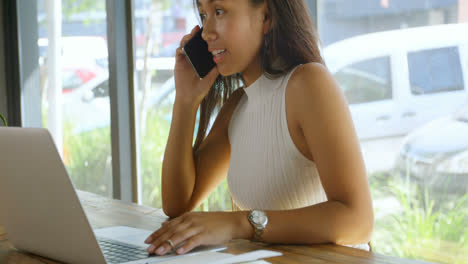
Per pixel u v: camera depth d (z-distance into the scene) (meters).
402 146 2.45
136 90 3.22
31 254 1.04
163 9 3.09
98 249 0.84
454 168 2.30
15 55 4.05
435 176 2.35
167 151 1.53
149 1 3.13
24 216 0.95
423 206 2.38
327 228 1.03
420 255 2.38
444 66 2.34
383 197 2.50
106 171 3.45
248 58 1.32
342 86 2.60
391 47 2.45
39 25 3.83
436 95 2.36
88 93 3.53
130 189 3.25
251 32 1.30
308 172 1.32
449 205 2.30
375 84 2.51
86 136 3.55
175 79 1.55
